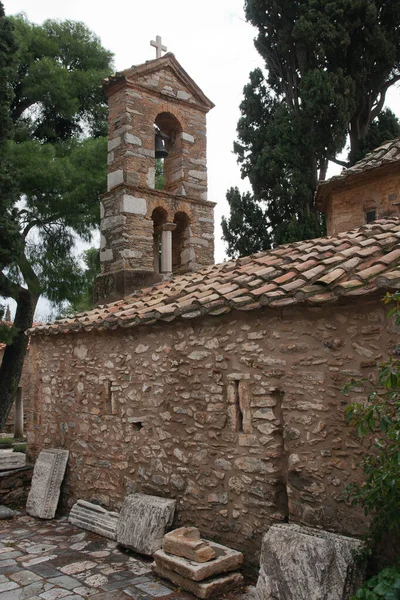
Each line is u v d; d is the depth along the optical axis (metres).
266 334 5.11
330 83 14.84
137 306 7.04
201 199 9.85
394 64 16.16
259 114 17.17
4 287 12.59
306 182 15.54
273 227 16.22
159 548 5.61
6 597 4.77
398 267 4.41
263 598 4.23
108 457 7.05
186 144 9.85
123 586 4.94
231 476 5.35
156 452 6.29
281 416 5.01
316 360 4.71
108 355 7.19
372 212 8.52
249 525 5.14
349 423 4.45
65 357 8.09
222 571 4.84
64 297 15.79
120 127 9.27
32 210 15.52
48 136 17.73
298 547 4.21
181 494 5.89
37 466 7.89
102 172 16.05
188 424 5.88
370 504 3.78
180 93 9.87
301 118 15.45
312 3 15.51
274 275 5.52
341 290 4.32
